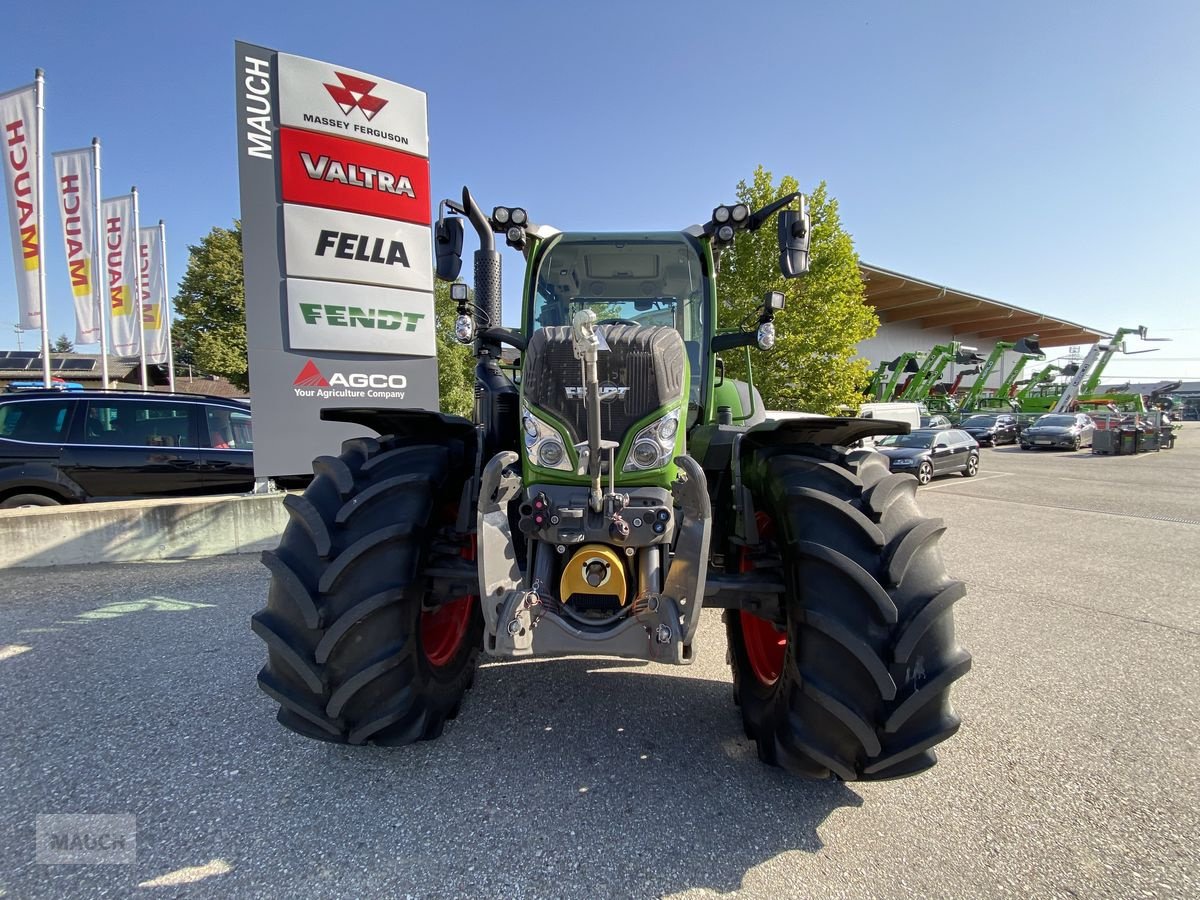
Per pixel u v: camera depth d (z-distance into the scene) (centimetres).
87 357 4100
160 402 701
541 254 360
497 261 381
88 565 604
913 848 219
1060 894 198
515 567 235
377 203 702
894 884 201
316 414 693
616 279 362
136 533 619
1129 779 263
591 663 370
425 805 237
